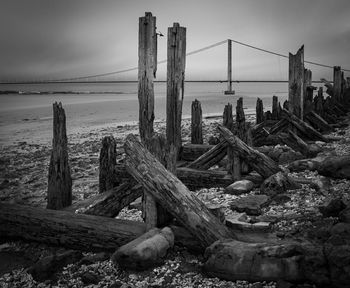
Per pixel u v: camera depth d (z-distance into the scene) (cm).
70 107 5234
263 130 1384
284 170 823
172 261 496
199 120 1203
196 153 1067
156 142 566
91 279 471
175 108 1009
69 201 700
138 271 479
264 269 423
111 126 2781
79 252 558
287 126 1422
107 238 548
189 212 505
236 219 573
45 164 1417
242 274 431
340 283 381
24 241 612
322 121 1667
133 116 3688
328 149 1163
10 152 1738
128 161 550
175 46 984
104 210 645
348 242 438
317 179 767
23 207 627
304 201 681
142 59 934
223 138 887
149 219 536
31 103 6719
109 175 788
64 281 482
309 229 537
